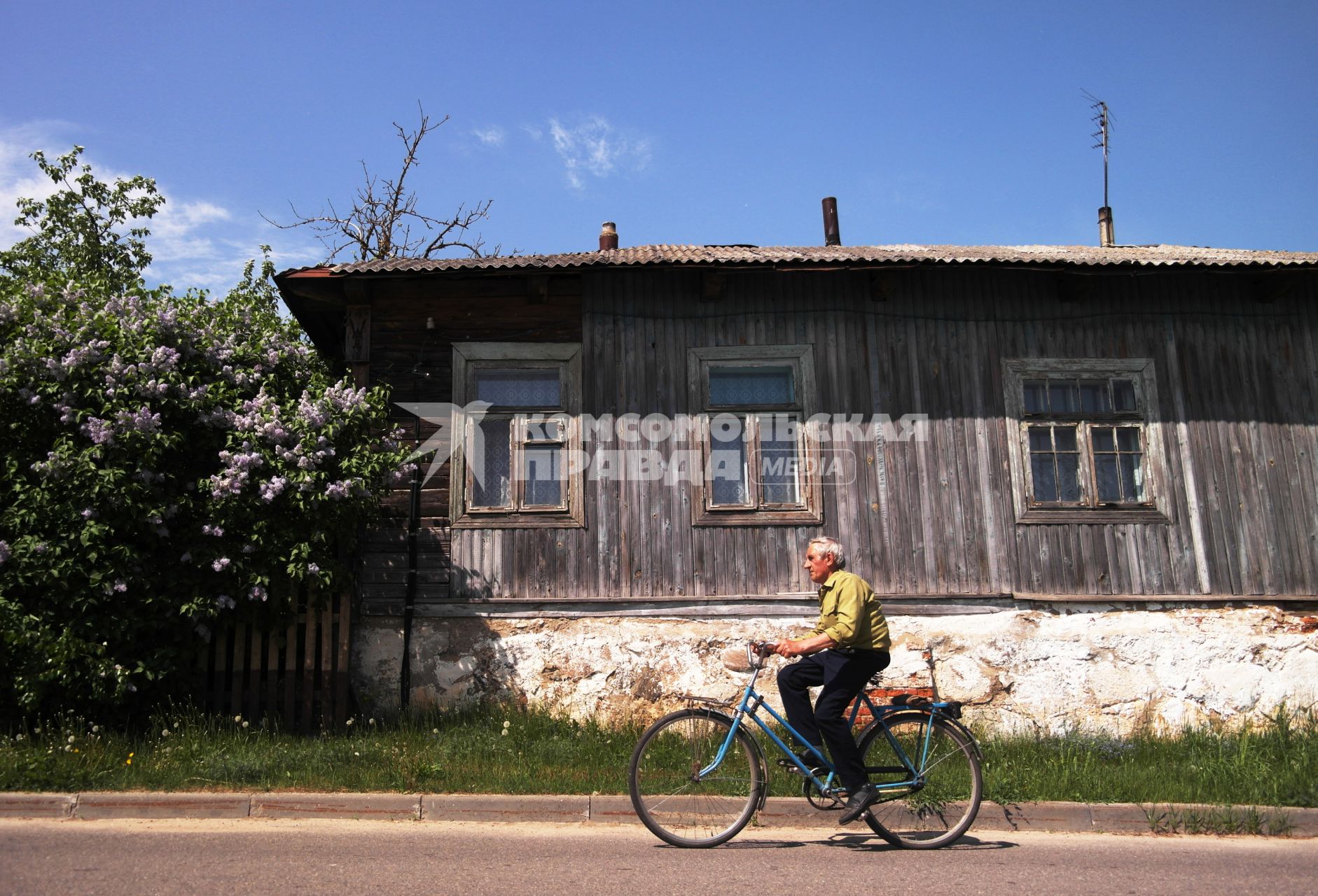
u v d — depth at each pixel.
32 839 5.43
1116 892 4.71
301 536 8.05
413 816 6.32
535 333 9.48
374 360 9.34
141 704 7.77
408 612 8.85
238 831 5.82
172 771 6.63
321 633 8.45
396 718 8.58
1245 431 9.72
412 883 4.62
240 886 4.50
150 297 9.04
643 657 8.91
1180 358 9.80
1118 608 9.21
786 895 4.54
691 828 5.61
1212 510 9.52
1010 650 9.06
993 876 5.00
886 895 4.57
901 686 8.92
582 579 9.06
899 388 9.56
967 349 9.69
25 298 8.02
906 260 8.83
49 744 6.91
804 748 5.70
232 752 7.07
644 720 8.77
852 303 9.68
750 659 5.72
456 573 9.02
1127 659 9.07
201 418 7.96
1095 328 9.80
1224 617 9.20
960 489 9.40
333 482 8.09
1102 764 7.49
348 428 8.39
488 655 8.86
